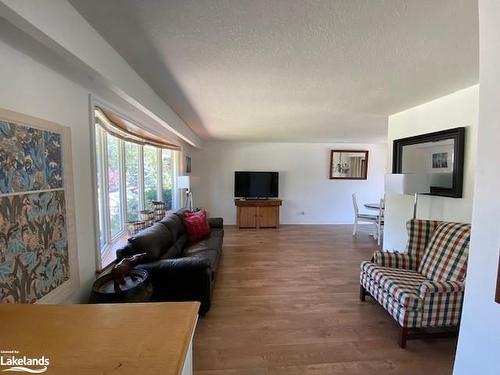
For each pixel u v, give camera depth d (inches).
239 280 130.7
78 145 78.0
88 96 83.4
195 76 84.6
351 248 188.2
